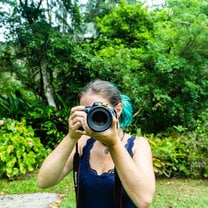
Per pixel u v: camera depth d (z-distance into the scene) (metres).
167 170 5.53
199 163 5.50
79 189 1.30
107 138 1.05
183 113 6.86
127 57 7.36
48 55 7.91
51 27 8.45
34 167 6.16
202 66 6.92
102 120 1.06
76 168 1.33
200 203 4.25
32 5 8.51
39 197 4.52
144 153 1.28
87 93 1.30
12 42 8.32
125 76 6.84
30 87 9.69
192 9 7.51
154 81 6.82
